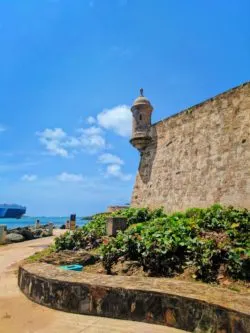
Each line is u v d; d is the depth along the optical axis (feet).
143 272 26.14
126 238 29.86
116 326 16.74
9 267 36.06
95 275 21.72
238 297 16.10
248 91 41.06
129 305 17.93
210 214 33.99
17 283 27.45
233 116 43.09
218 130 45.55
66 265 31.86
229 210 34.99
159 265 25.66
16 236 69.26
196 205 47.14
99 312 18.66
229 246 23.93
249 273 21.65
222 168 43.24
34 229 93.40
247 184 38.24
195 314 15.74
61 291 20.22
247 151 39.37
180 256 25.91
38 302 21.49
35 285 22.20
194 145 50.70
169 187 55.67
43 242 64.85
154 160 62.59
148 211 52.19
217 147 45.09
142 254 26.86
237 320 13.96
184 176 51.85
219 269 22.90
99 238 40.73
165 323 16.70
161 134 61.52
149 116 67.05
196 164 49.24
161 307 17.01
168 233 28.25
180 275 24.03
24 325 17.13
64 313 19.26
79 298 19.45
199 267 23.17
